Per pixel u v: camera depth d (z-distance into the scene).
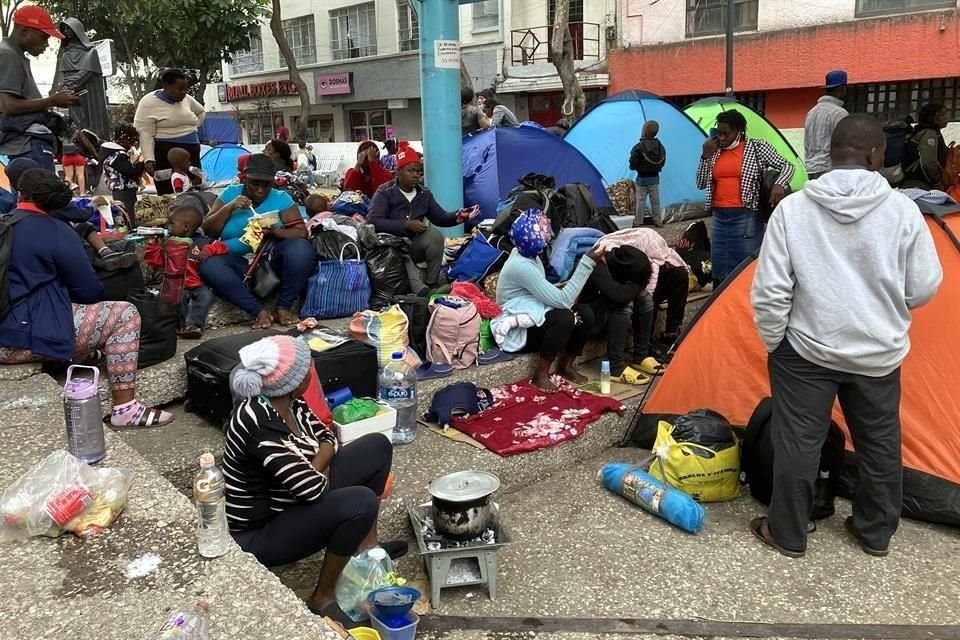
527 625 3.04
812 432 3.40
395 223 5.84
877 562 3.49
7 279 3.69
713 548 3.60
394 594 2.78
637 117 10.25
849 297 3.23
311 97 29.31
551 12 21.72
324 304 5.32
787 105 18.42
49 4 19.89
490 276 5.91
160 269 5.05
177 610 2.20
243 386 2.77
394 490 3.64
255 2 21.25
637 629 3.01
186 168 7.08
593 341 5.82
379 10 26.17
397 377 4.19
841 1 16.86
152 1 19.55
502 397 4.78
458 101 7.21
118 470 2.82
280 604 2.27
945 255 4.00
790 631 2.99
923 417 3.90
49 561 2.45
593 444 4.55
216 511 2.48
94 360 4.31
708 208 6.88
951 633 2.98
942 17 15.38
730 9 14.64
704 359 4.53
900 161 9.07
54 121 5.52
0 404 3.53
